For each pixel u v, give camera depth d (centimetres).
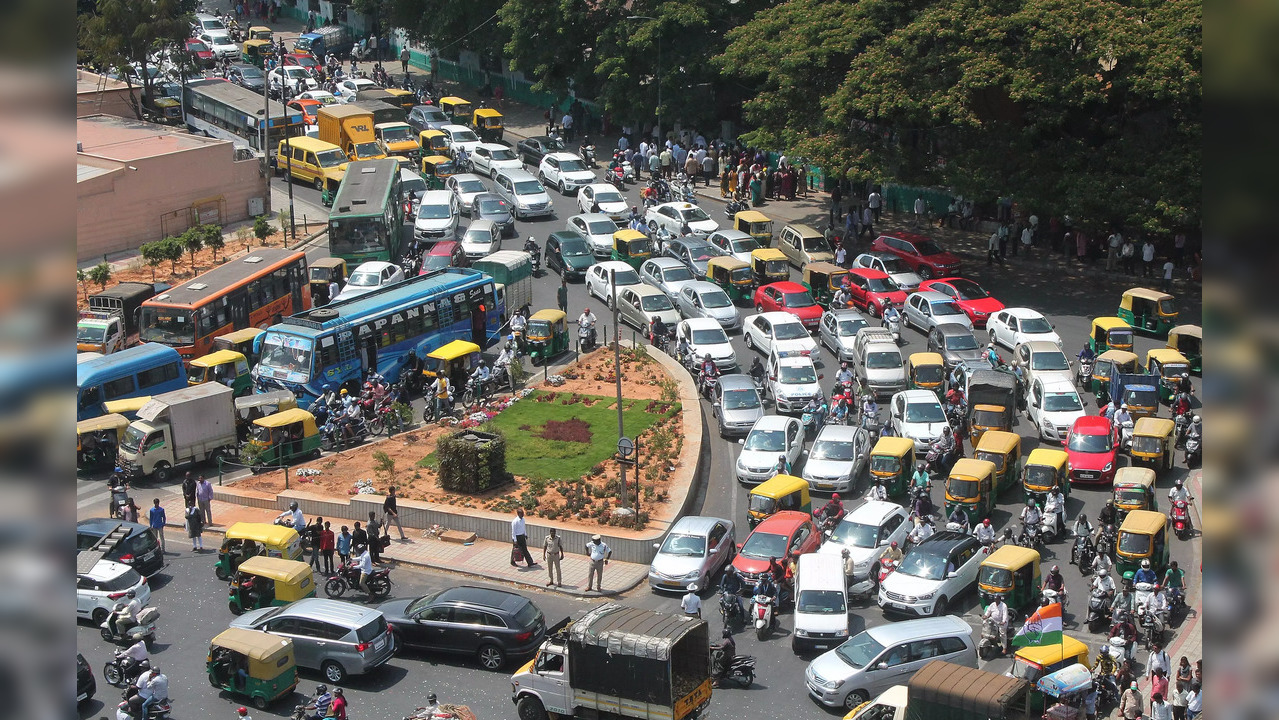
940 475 4303
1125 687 2905
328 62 10456
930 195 7038
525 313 5703
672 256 6481
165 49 9200
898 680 2948
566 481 4266
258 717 2883
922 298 5509
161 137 7394
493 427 4425
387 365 5175
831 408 4684
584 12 8462
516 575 3716
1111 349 4891
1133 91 5459
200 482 4025
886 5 6272
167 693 2853
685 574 3550
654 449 4516
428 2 9700
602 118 8844
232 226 7250
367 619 3077
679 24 7825
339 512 4100
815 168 7612
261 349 5078
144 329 5162
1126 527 3503
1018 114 6238
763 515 3884
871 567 3575
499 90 9500
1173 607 3306
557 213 7381
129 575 3359
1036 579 3412
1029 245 6378
